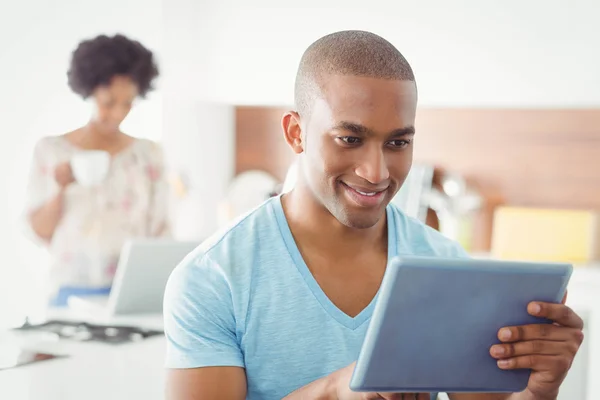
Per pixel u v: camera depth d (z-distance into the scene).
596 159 3.69
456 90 3.62
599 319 3.18
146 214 2.96
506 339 1.10
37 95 3.58
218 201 4.37
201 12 4.11
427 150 4.00
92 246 2.85
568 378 2.44
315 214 1.26
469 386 1.13
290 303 1.24
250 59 4.01
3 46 3.48
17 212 3.55
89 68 2.81
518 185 3.83
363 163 1.12
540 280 1.09
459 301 1.06
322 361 1.23
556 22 3.43
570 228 3.51
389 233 1.32
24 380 1.76
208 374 1.21
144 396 1.67
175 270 1.29
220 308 1.24
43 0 3.57
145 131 4.00
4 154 3.52
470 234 3.78
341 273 1.27
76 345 2.10
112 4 3.79
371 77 1.12
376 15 3.73
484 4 3.54
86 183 2.80
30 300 3.56
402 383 1.09
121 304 2.47
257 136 4.38
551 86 3.46
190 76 4.16
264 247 1.26
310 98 1.16
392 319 1.04
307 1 3.86
